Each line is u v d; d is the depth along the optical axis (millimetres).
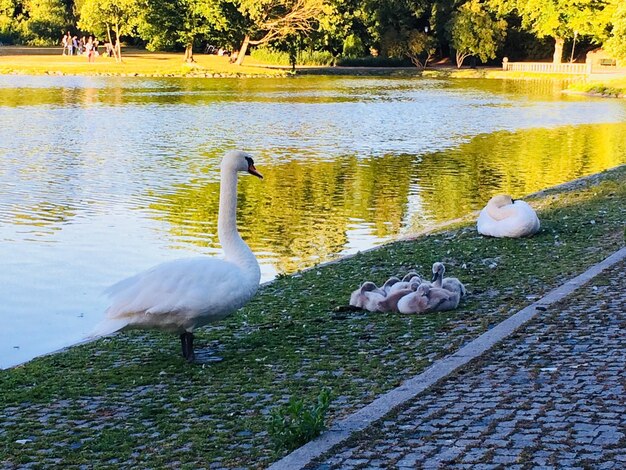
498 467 5668
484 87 70250
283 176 26484
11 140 33094
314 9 76750
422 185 25062
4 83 60969
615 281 10922
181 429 7023
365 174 27031
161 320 8508
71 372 8867
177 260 8758
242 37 82000
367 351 8922
